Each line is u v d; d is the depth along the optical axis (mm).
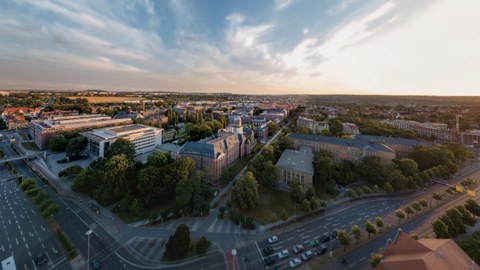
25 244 72062
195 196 90500
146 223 84312
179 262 66000
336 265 65500
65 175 120125
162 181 94938
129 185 98438
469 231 81000
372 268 64000
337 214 92750
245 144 169000
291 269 63969
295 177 107938
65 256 67312
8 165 140375
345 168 123562
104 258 67188
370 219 89250
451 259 47844
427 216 90438
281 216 83688
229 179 122000
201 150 125375
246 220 81062
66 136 178125
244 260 67125
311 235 79250
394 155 130625
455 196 106125
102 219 86375
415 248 51875
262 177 111375
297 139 170000
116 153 132750
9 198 100438
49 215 82938
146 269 63656
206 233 79188
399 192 110062
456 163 137000
